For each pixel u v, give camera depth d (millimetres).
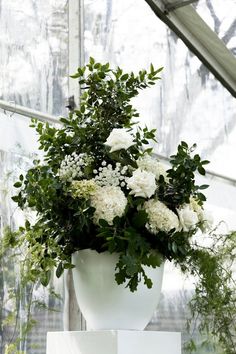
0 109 2764
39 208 2115
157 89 3730
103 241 2037
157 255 2076
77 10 3338
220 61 4289
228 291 2916
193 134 3971
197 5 3861
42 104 3010
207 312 3088
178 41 4023
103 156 2164
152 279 2053
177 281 3494
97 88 2275
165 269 3443
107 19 3518
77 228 2027
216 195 4035
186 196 2133
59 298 2834
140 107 3557
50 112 3047
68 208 2084
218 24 3971
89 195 2014
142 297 2029
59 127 3049
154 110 3670
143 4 3795
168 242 2031
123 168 2074
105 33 3480
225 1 3854
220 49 4160
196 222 2105
